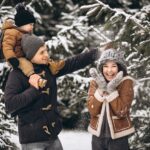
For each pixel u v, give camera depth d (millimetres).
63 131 12172
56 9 14906
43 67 5668
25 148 5539
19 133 5551
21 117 5504
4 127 8109
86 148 9805
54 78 5711
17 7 6043
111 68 5828
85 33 11852
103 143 5836
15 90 5441
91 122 5902
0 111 8070
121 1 13227
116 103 5668
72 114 13891
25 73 5480
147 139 8688
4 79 11195
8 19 6102
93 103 5785
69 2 14852
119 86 5773
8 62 5633
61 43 10914
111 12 8336
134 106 8836
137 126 8719
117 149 5762
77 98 11023
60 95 11539
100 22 12883
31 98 5328
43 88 5508
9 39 5734
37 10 13203
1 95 8242
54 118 5590
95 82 5918
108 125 5754
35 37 5664
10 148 8156
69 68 5824
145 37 8047
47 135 5504
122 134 5727
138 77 8773
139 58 8414
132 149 8695
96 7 8375
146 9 8336
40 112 5488
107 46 6066
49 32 14539
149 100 8914
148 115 8727
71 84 11133
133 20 7988
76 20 12836
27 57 5656
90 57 5949
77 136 11102
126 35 8117
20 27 6004
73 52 13211
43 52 5645
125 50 8359
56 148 5617
